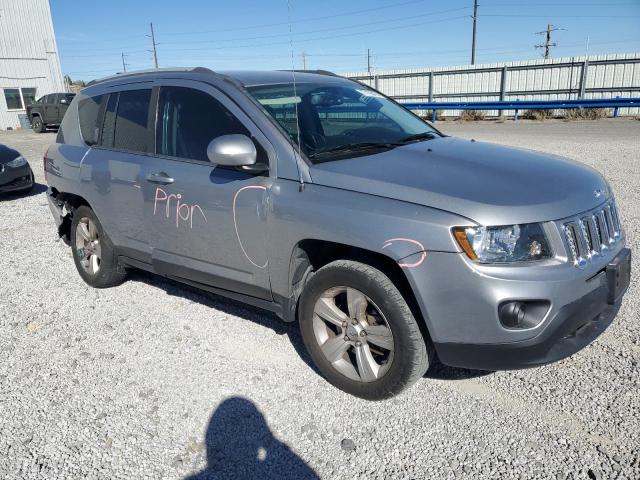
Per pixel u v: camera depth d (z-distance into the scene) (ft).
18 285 16.78
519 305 8.41
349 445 9.13
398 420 9.72
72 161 15.57
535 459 8.58
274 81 12.68
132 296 15.62
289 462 8.82
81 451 9.15
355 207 9.42
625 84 70.85
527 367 8.75
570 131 53.67
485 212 8.54
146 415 10.08
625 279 10.12
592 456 8.58
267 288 11.23
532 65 76.95
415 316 9.32
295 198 10.18
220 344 12.66
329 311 10.39
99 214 14.82
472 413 9.80
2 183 29.32
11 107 91.76
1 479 8.54
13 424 9.90
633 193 25.17
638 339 11.97
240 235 11.19
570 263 8.76
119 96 14.60
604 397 10.01
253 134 11.06
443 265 8.59
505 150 11.85
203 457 8.98
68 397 10.69
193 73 12.85
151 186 12.87
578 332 9.42
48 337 13.25
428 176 9.69
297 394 10.61
